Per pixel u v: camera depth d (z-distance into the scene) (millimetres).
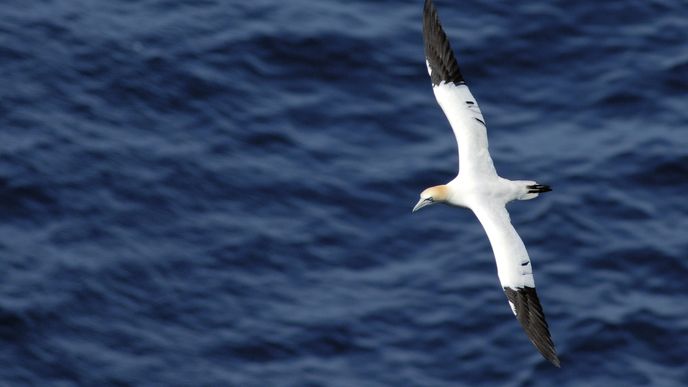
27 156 44875
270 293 41281
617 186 45188
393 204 44188
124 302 40781
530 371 39469
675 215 44344
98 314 40406
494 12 51688
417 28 51156
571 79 49219
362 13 51719
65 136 45844
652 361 40031
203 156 45531
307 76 49000
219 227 43156
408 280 41844
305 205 44062
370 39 50344
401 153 46031
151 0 52125
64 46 49406
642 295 41844
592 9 51906
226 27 50781
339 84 48688
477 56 49812
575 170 45656
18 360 39031
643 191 45062
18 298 40438
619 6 52125
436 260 42562
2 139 45438
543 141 46750
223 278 41625
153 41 49875
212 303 40906
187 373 38969
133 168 44906
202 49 49688
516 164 45688
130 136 46188
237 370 39156
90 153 45281
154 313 40562
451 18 51406
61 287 40938
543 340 26250
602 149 46438
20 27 50031
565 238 43562
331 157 45750
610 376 39594
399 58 49719
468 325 40562
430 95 48438
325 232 43188
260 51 49750
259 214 43719
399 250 42844
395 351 39781
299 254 42469
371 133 46812
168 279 41500
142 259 41969
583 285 42125
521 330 40469
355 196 44375
